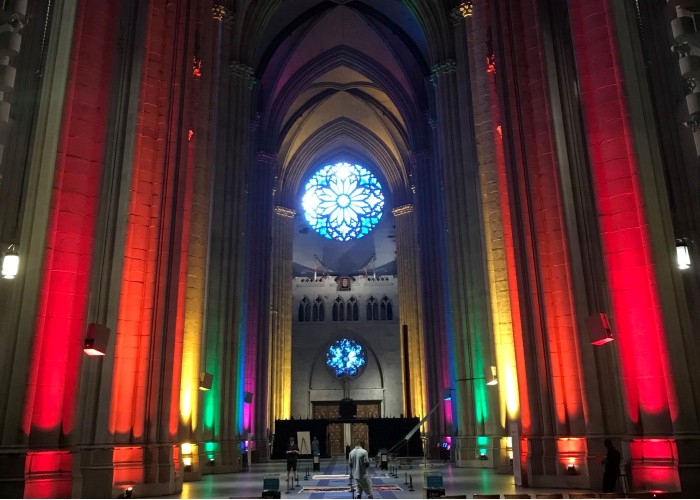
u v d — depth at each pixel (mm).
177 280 15078
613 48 11695
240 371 26703
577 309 13281
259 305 37688
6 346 9508
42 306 9820
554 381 13523
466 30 25906
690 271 11305
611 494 8367
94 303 13758
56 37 11055
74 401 10039
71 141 10906
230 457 24250
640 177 11039
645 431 10320
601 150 11594
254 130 36281
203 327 20234
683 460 9672
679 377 10039
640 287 10789
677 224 11523
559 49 15070
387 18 37094
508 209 16641
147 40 15539
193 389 19750
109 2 12023
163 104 15508
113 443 12945
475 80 23797
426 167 39125
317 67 41000
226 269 26047
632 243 10977
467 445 24469
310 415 48000
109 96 11672
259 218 38906
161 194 14977
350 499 13164
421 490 15352
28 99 10953
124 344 13742
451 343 28891
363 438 47406
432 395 35156
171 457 14055
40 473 9359
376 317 49969
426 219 38250
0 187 10391
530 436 13742
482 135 22125
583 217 13906
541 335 14078
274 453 36531
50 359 9883
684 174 11648
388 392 48125
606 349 12961
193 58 17266
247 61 30281
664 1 12203
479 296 24781
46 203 10211
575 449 13078
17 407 9273
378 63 40656
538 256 14344
